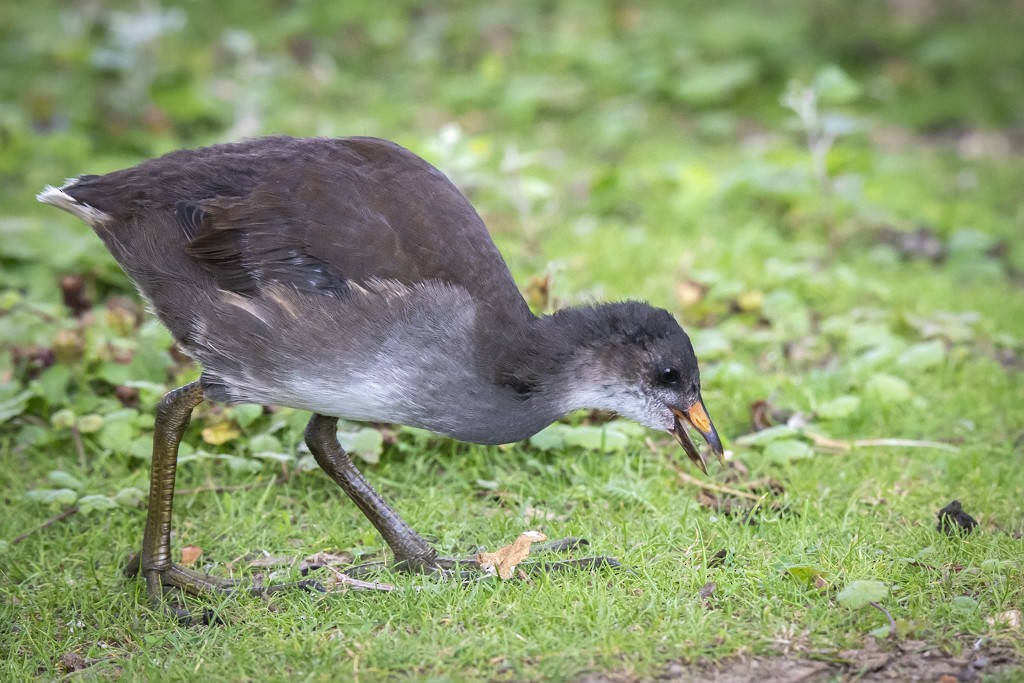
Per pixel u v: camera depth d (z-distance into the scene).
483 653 7.35
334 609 7.95
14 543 8.88
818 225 14.41
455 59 19.52
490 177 14.24
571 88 18.03
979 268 13.32
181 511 9.38
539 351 7.89
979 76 18.98
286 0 21.08
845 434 10.41
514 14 20.83
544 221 14.01
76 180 8.31
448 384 7.74
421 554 8.49
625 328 8.09
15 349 10.85
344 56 19.39
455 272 7.81
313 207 7.82
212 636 7.78
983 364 11.34
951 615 7.67
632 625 7.63
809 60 19.36
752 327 12.14
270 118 16.84
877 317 12.01
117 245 8.12
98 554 8.78
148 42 17.20
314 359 7.73
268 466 9.86
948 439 10.28
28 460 10.03
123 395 10.44
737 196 14.89
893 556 8.45
